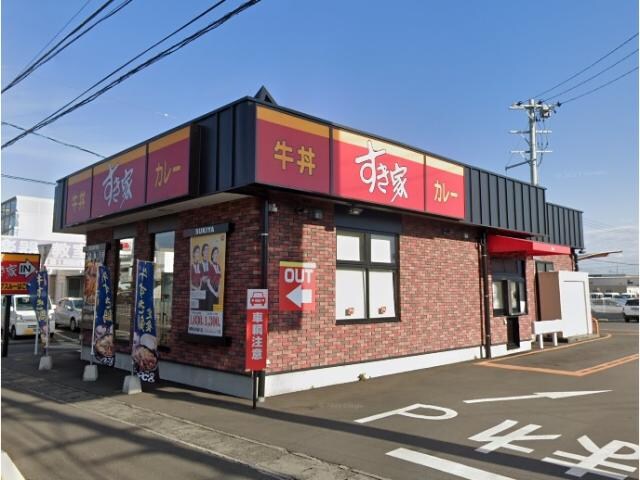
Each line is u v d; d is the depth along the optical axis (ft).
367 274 35.81
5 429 23.27
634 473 17.37
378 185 33.73
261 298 27.09
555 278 60.29
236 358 29.96
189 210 34.86
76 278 98.17
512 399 28.30
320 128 30.32
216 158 29.14
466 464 18.28
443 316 41.55
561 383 32.86
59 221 46.52
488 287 46.60
